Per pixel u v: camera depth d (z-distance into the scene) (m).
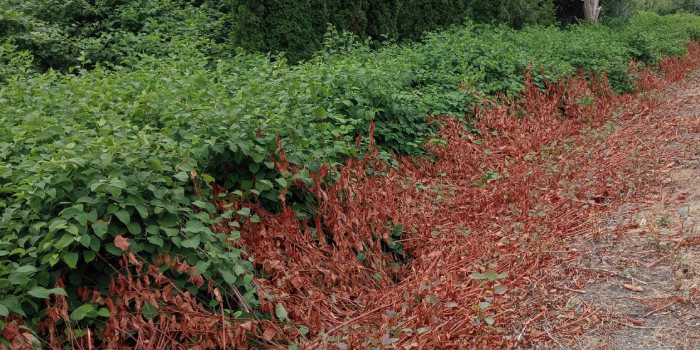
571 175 5.96
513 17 14.29
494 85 8.66
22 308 3.32
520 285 4.04
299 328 3.87
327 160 5.14
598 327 3.47
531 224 5.04
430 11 11.87
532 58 9.73
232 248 3.92
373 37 10.77
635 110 9.28
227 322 3.51
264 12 9.11
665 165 5.86
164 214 3.77
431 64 8.90
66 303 3.25
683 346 3.18
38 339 3.22
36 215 3.57
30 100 5.55
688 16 24.80
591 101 9.31
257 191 4.52
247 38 9.02
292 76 6.22
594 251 4.29
